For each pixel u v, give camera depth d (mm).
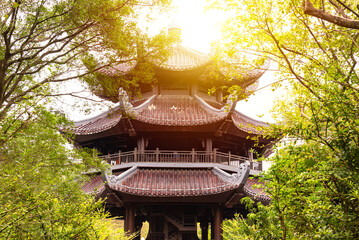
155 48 14016
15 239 8578
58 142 10312
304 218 7672
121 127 24328
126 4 12461
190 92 27719
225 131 24609
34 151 9875
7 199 8492
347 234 6707
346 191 7449
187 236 25000
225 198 22156
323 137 8031
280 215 7941
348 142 7477
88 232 10984
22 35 11703
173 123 23953
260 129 10398
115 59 13609
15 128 10000
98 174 25797
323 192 7574
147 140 25375
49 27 11930
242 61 11617
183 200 22484
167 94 27672
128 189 21469
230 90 12141
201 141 26406
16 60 11141
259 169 28266
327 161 7688
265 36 10836
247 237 9414
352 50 9625
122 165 24812
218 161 26359
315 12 6809
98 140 27312
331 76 8266
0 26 10672
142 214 30406
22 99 11289
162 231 25234
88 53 13070
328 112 7668
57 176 10273
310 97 8672
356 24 6652
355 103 7672
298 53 10664
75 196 10469
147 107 25734
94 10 11703
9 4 10867
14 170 9102
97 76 13734
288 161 8398
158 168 24344
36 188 9492
